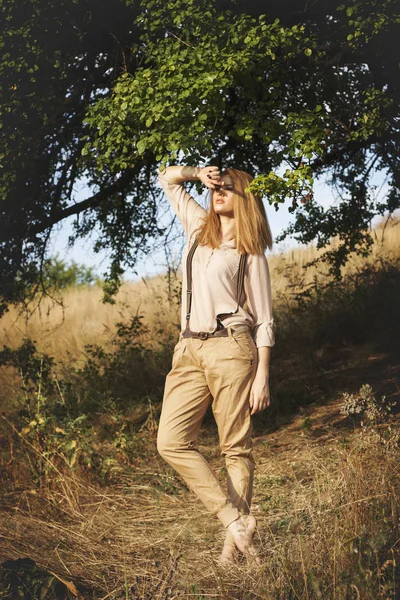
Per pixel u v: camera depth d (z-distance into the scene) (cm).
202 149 455
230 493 328
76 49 600
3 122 562
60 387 711
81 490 473
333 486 388
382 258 1093
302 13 576
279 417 639
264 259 329
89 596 311
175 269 851
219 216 332
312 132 479
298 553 299
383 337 834
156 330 1073
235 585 300
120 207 796
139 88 460
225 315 322
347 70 610
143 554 366
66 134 641
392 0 513
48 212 675
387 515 329
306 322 927
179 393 329
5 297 701
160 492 466
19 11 568
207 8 511
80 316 1402
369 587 253
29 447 516
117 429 649
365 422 526
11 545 364
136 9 586
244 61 459
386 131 662
